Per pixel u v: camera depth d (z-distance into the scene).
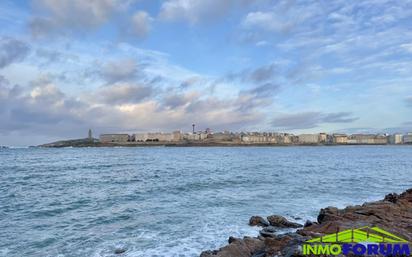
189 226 18.08
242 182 39.09
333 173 51.78
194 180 41.44
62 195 30.14
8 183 40.03
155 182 39.88
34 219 20.38
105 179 44.12
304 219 19.88
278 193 30.17
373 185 36.66
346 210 16.98
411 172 53.41
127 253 13.74
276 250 10.29
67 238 16.05
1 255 13.73
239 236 16.14
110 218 20.36
